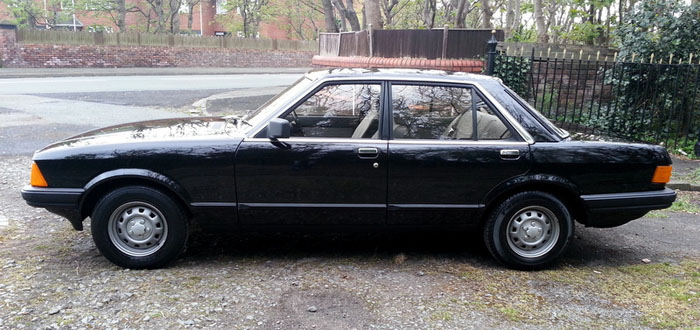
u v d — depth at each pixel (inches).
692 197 281.7
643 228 228.7
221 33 1712.6
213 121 193.5
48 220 215.6
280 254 184.9
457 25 642.8
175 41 1132.5
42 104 532.4
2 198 243.1
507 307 148.0
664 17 389.7
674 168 330.6
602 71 422.3
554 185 171.9
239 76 991.0
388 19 876.0
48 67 975.0
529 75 398.9
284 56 1288.1
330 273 168.6
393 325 136.0
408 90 171.8
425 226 173.8
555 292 159.3
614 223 177.3
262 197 165.6
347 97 171.3
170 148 161.0
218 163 161.9
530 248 174.6
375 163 165.3
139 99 595.5
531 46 431.5
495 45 376.5
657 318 144.3
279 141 163.9
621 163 171.8
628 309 149.4
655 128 403.9
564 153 169.2
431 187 168.2
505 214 171.2
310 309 142.4
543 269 177.5
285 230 171.3
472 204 170.4
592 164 170.1
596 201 171.5
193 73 1020.5
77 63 1007.0
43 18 1381.6
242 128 172.2
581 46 436.1
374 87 171.6
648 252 198.4
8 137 371.9
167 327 131.0
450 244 200.1
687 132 370.3
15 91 630.5
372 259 182.5
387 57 450.6
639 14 404.8
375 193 167.8
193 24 1756.9
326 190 166.2
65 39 995.9
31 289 149.6
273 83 843.4
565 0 641.0
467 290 158.7
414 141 167.8
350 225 171.6
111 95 621.6
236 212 165.9
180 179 161.6
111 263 171.5
